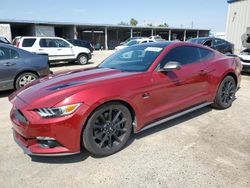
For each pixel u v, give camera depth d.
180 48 3.93
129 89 3.07
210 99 4.44
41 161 3.01
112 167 2.85
